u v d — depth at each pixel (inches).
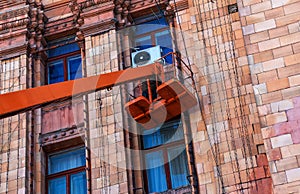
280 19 1052.5
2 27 1305.4
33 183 1148.5
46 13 1341.0
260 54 1032.8
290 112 979.9
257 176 1005.2
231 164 1027.9
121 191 1084.5
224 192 1008.9
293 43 1029.2
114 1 1285.7
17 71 1258.6
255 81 1014.4
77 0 1304.1
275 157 953.5
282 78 1006.4
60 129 1198.3
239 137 1047.0
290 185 930.1
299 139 957.8
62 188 1163.9
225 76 1109.1
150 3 1284.4
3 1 1353.3
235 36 1141.1
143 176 1121.4
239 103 1077.8
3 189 1131.9
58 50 1317.7
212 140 1061.1
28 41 1290.6
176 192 1077.8
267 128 976.3
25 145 1173.1
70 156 1193.4
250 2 1080.2
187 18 1233.4
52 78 1290.6
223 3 1184.2
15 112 981.8
